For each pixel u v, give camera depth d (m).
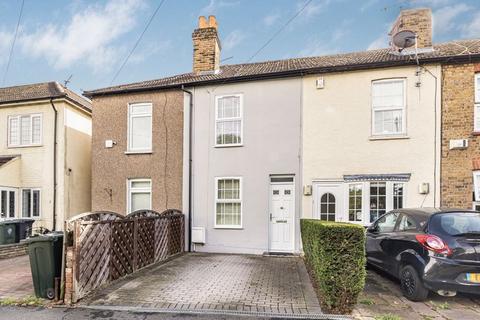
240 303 5.43
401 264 5.98
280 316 4.88
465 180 9.22
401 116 9.86
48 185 13.16
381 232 7.10
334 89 10.34
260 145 10.80
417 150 9.59
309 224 7.11
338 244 5.06
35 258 5.61
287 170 10.52
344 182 10.02
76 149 13.83
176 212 10.83
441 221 5.59
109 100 12.43
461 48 10.55
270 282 6.73
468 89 9.41
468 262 5.11
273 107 10.77
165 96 11.88
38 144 13.39
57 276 5.64
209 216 11.11
